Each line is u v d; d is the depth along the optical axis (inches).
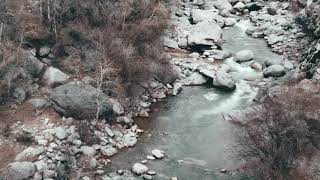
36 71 1724.9
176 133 1648.6
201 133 1646.2
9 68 1672.0
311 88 1574.8
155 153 1537.9
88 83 1710.1
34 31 1786.4
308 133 1385.3
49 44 1804.9
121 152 1551.4
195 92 1866.4
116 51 1822.1
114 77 1772.9
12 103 1627.7
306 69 1782.7
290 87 1626.5
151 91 1833.2
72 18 1887.3
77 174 1432.1
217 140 1608.0
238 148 1521.9
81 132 1567.4
